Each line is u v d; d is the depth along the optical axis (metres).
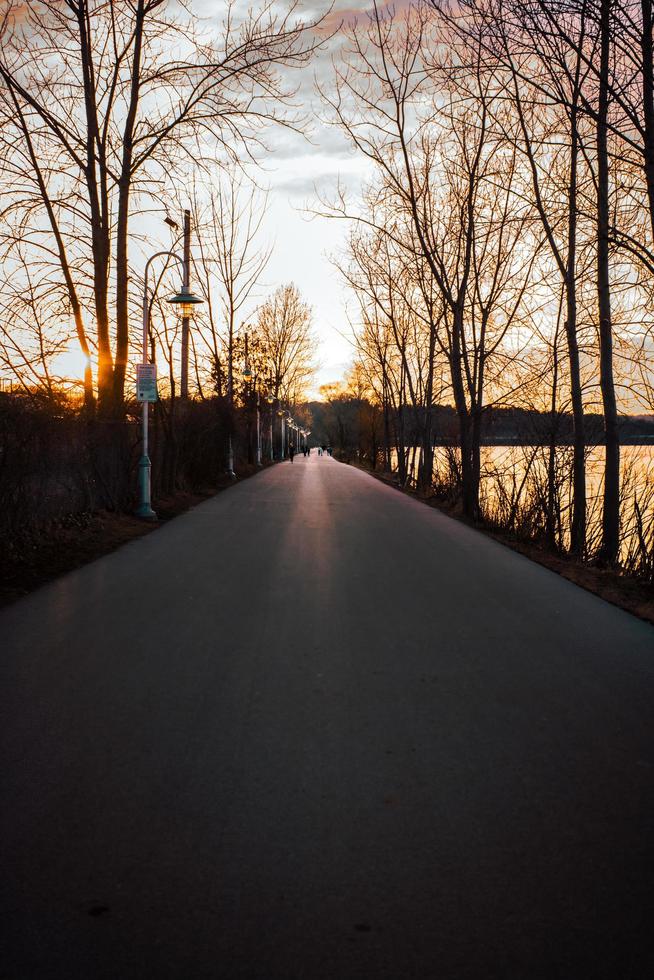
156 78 19.20
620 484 15.62
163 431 22.86
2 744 4.59
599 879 3.20
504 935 2.82
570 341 16.45
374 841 3.49
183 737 4.75
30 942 2.74
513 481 19.12
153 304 21.88
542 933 2.83
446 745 4.67
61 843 3.43
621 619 8.55
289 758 4.44
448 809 3.82
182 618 8.07
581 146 10.43
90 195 19.25
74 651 6.73
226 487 32.34
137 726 4.93
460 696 5.64
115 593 9.41
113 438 17.59
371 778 4.18
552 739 4.80
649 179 9.96
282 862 3.29
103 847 3.40
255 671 6.18
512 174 20.17
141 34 18.89
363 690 5.73
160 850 3.38
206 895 3.04
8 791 3.95
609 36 9.73
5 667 6.21
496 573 11.68
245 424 54.50
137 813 3.73
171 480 23.89
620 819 3.74
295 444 129.88
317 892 3.07
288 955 2.69
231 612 8.40
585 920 2.91
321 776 4.19
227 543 14.32
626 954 2.72
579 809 3.84
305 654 6.73
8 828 3.56
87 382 18.31
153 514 18.06
